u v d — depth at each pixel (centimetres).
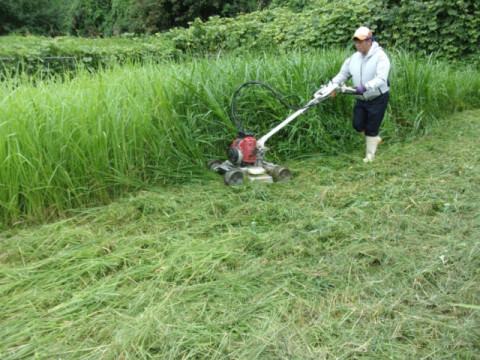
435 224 347
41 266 295
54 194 375
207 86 520
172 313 238
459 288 261
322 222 352
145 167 451
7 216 361
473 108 837
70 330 230
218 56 607
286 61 627
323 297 258
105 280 275
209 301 255
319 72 625
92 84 481
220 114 500
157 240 327
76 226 360
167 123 478
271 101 549
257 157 466
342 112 609
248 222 362
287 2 1920
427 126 670
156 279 273
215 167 480
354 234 332
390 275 277
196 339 220
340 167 518
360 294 259
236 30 1110
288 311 245
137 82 504
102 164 410
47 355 211
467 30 967
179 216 374
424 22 985
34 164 373
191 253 304
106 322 235
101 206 398
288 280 272
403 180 450
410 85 687
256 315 239
